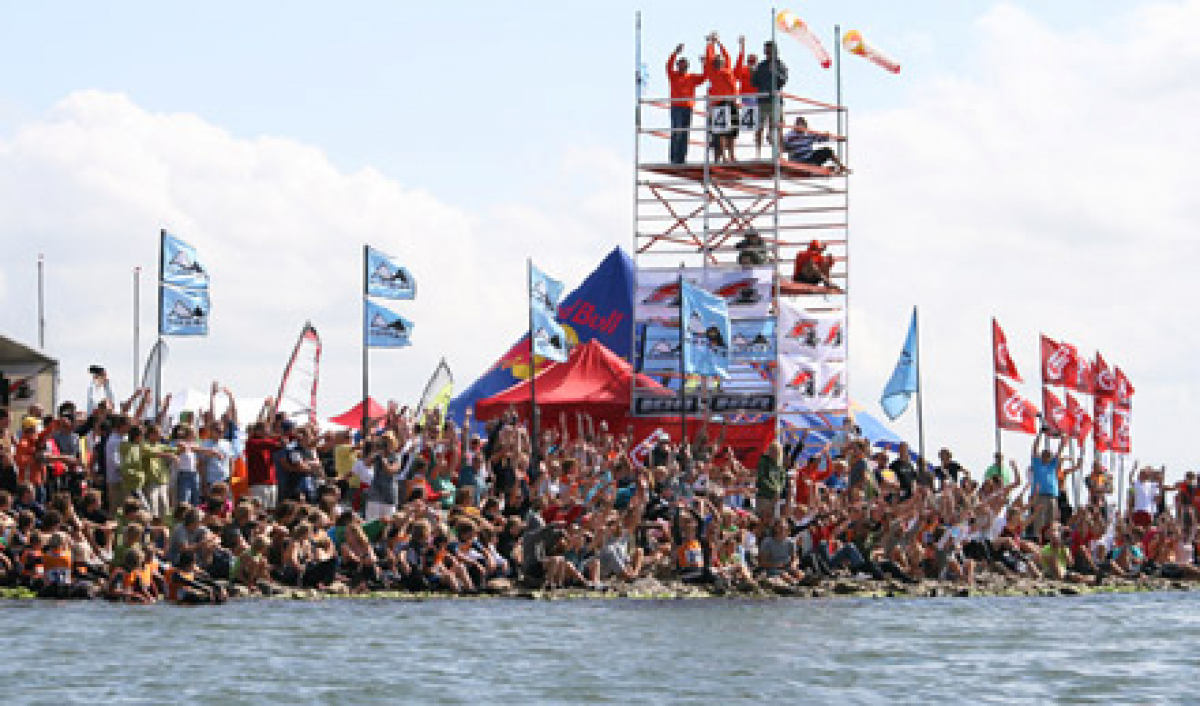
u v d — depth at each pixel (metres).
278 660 27.70
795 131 61.34
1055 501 50.38
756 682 26.61
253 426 40.53
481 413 57.41
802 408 58.03
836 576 43.94
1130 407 60.03
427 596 38.34
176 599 35.50
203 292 43.47
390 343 46.09
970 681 27.38
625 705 24.30
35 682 25.02
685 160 61.31
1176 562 52.56
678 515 42.09
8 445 37.44
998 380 51.41
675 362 56.66
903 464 48.19
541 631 32.25
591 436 47.97
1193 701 25.84
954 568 45.75
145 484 37.81
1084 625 36.38
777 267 58.66
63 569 35.66
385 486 39.97
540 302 47.66
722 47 60.28
